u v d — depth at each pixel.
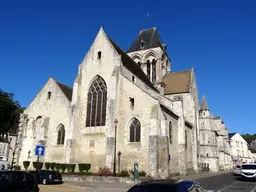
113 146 27.61
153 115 27.38
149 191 6.50
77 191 18.27
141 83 37.78
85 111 32.84
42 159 33.34
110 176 24.38
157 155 26.19
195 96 50.94
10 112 27.94
